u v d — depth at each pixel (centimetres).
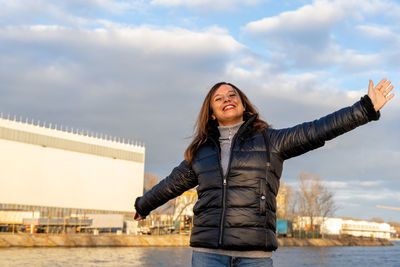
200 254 326
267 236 312
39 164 7619
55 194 7794
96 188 8438
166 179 390
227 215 316
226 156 338
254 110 370
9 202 7162
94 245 5481
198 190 344
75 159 8162
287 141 325
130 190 9012
